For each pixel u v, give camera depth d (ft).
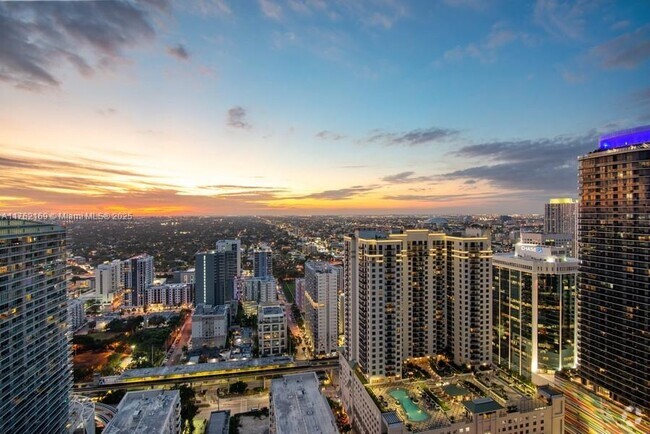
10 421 392.06
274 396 509.35
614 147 533.96
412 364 653.30
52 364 464.65
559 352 647.97
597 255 541.34
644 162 485.15
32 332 426.92
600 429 520.42
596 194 545.85
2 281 385.09
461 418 494.18
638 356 482.28
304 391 523.29
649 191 477.36
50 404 459.32
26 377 416.05
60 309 481.46
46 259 453.99
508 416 497.87
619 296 507.71
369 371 601.62
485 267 645.10
